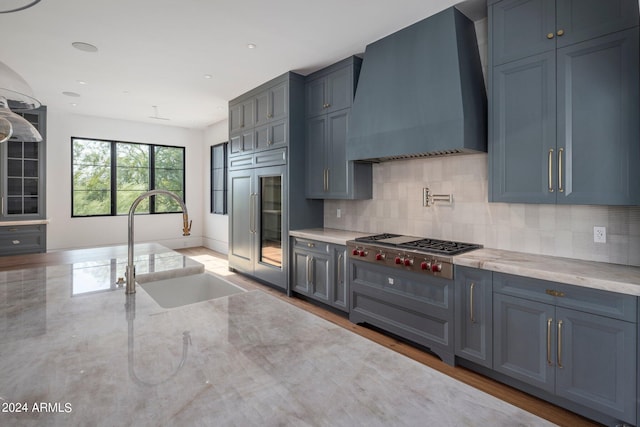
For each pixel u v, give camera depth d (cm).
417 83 290
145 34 318
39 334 110
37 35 319
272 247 458
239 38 327
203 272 217
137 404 73
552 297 206
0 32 314
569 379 200
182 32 315
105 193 668
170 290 204
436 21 282
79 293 155
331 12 281
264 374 86
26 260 253
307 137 427
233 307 137
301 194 431
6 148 513
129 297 150
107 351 98
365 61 340
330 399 76
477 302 242
